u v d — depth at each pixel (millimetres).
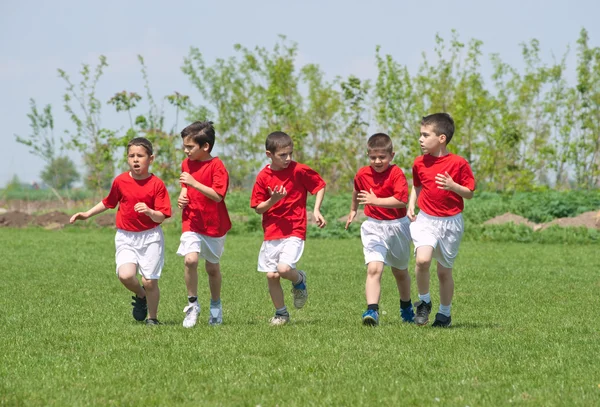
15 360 11547
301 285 15172
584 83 62906
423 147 14586
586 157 63844
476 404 9188
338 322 15164
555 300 18688
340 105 67750
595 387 9984
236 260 28781
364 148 65312
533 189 60781
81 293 19828
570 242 36906
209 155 15359
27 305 17672
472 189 14461
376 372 10750
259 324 15000
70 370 10898
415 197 14992
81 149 63438
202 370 10922
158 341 12969
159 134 59594
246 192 67500
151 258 14852
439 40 62250
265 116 68062
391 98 61125
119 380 10344
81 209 61031
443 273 14711
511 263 27562
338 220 44312
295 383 10195
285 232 14898
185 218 15109
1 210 60031
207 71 69750
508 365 11172
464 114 60156
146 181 14852
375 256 14758
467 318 15984
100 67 63438
